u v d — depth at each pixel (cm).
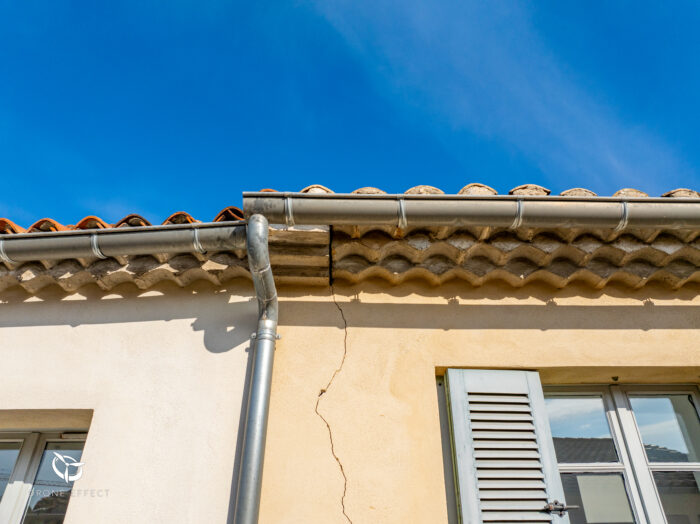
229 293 261
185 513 201
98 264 258
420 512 204
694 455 244
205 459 212
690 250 253
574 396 261
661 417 255
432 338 248
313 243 245
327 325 250
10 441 260
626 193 245
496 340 248
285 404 227
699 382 258
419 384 234
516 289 266
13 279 258
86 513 201
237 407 225
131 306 260
